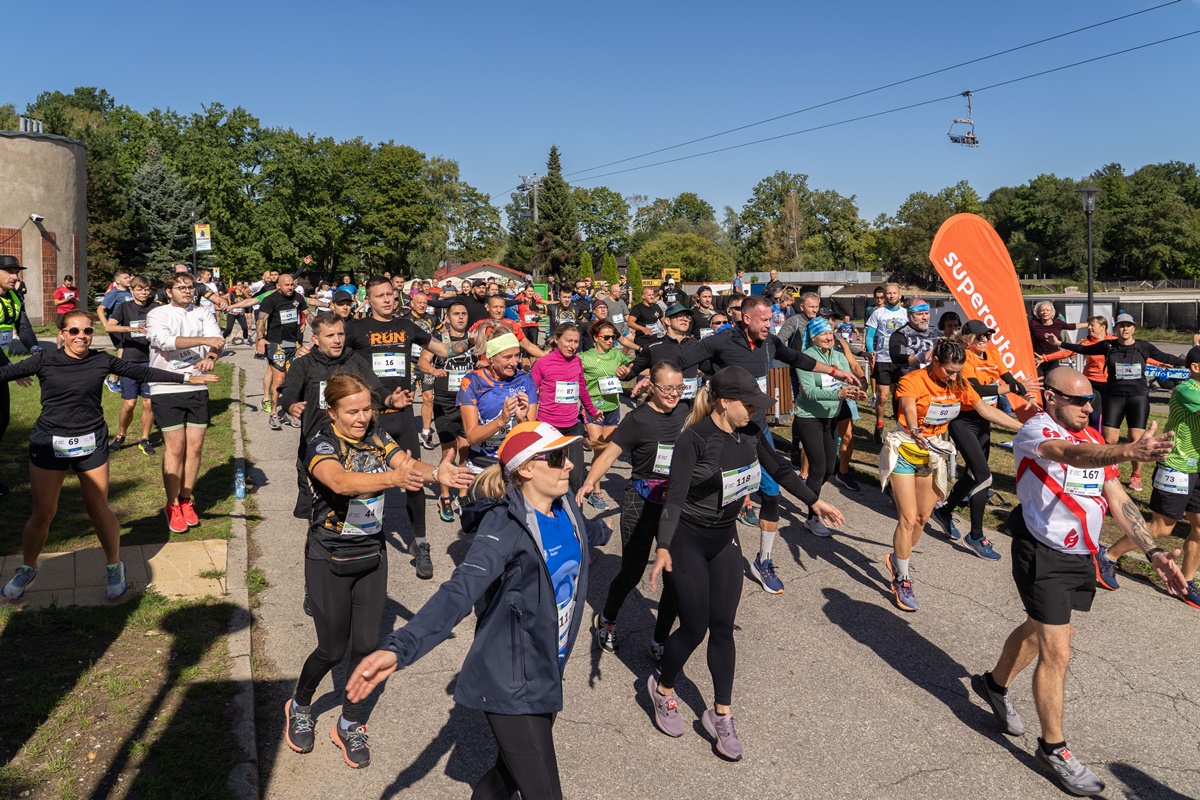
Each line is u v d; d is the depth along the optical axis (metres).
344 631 4.04
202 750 4.01
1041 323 11.50
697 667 5.32
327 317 5.54
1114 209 105.12
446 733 4.47
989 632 5.81
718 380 4.17
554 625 3.14
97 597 5.61
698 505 4.27
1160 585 6.65
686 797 3.99
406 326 7.00
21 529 6.86
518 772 3.09
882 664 5.34
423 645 2.76
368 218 71.62
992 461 10.44
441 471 3.30
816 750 4.39
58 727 4.09
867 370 14.41
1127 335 10.05
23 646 4.87
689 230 111.69
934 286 101.06
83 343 5.39
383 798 3.91
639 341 13.39
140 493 8.13
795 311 10.23
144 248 45.56
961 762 4.30
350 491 3.60
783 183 123.81
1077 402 4.12
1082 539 4.08
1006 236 116.38
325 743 4.32
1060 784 4.10
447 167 104.50
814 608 6.21
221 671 4.79
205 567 6.29
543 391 7.00
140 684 4.57
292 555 6.90
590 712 4.75
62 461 5.39
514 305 15.92
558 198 85.38
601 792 4.01
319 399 5.50
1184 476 6.31
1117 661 5.40
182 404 6.96
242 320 23.98
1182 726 4.66
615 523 8.06
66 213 26.05
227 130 63.78
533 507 3.20
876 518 8.37
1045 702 4.12
